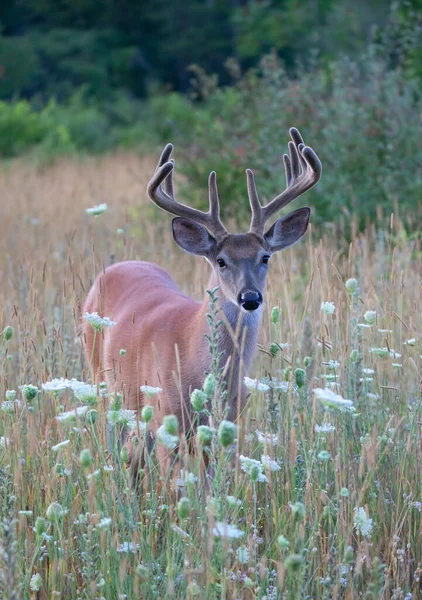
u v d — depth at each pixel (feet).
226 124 74.90
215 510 21.63
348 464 27.86
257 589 22.49
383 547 27.53
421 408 30.71
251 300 30.94
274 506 24.77
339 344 32.71
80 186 101.30
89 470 25.94
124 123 192.95
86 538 24.35
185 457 24.38
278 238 34.76
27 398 26.02
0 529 22.34
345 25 140.56
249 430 32.01
